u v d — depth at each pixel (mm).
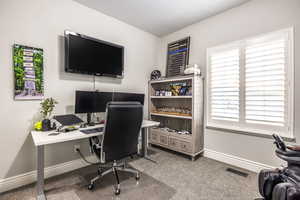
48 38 2090
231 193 1753
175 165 2459
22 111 1908
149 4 2406
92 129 2029
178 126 3246
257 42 2223
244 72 2348
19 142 1894
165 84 3475
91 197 1674
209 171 2260
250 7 2283
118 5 2436
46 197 1670
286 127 1988
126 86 3061
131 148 1950
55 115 2168
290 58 1952
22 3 1888
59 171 2191
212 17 2736
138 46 3252
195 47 2990
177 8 2508
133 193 1748
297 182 1136
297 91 1909
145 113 3459
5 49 1787
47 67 2092
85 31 2443
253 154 2266
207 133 2805
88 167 2402
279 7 2033
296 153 1258
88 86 2514
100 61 2529
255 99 2238
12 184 1836
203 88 2846
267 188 1252
